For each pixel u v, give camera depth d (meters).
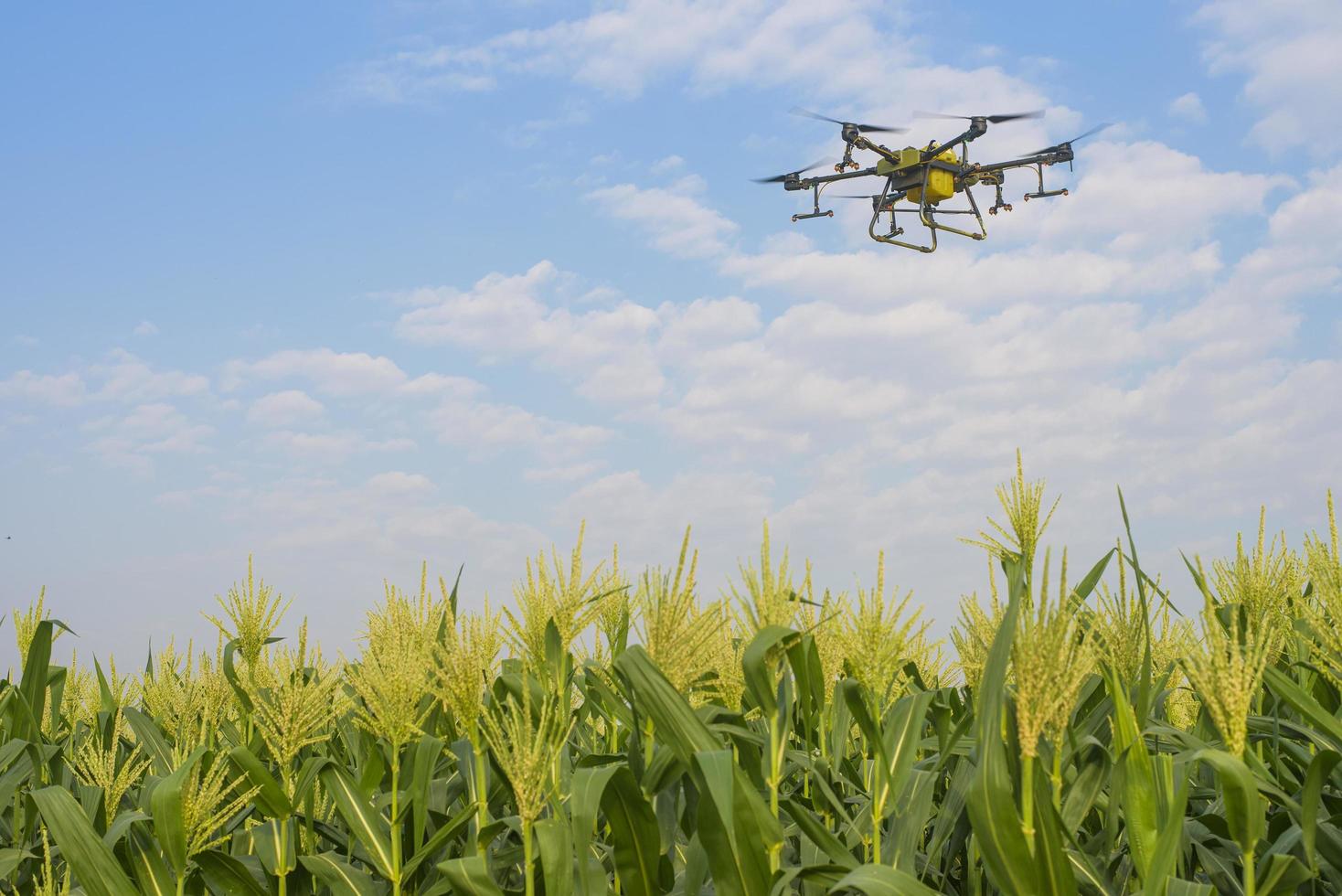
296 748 4.89
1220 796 4.57
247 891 4.87
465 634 4.41
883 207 39.41
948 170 37.56
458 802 5.55
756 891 3.57
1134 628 4.16
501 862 4.59
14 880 5.57
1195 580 3.94
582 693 5.76
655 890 4.04
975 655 4.99
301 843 5.52
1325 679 5.10
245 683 5.82
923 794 4.17
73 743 6.99
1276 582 4.75
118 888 4.43
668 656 3.96
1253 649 4.03
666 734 3.70
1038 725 3.05
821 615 4.56
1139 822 3.51
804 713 4.57
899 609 3.97
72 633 6.13
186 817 4.45
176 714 7.03
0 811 5.66
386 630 5.30
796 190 41.69
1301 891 3.99
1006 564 4.51
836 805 4.21
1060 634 3.05
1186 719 5.82
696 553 3.97
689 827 4.53
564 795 4.73
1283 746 4.36
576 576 4.64
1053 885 3.06
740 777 3.54
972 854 4.40
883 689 3.97
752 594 4.07
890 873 3.22
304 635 5.13
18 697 5.93
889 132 38.75
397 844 4.76
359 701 6.06
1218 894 4.03
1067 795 4.13
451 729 5.95
